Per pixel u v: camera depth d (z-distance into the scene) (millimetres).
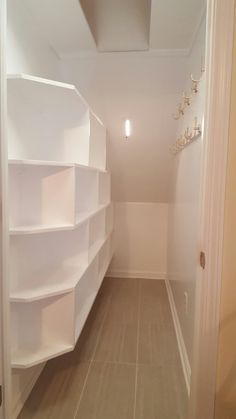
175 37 2156
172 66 2471
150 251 3746
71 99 1610
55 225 1515
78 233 1868
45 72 2180
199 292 1176
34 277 1655
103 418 1527
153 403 1639
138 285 3492
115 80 2586
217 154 1089
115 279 3691
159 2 1710
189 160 2072
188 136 2023
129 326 2514
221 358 1172
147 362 2016
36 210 1562
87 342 2256
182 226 2371
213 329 1158
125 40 2395
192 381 1242
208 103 1091
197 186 1737
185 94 2318
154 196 3631
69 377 1845
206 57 1101
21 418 1512
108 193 3035
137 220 3734
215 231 1121
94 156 2375
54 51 2391
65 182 1545
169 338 2332
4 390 1217
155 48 2348
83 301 2215
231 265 1138
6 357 1221
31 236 1646
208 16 1078
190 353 1803
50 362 1998
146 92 2621
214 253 1130
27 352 1525
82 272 1767
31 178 1543
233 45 1047
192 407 1235
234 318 1153
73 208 1546
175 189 2898
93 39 2250
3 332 1199
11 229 1384
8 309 1223
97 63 2516
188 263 2012
